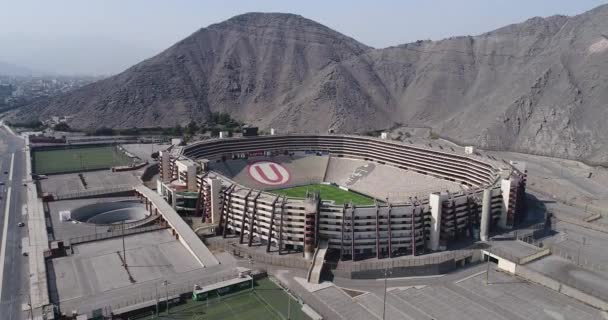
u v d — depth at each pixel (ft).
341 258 431.43
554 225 548.72
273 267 416.46
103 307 336.70
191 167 566.36
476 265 437.17
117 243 463.42
